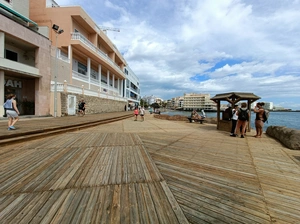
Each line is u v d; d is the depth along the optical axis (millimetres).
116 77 38469
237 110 8383
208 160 4438
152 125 12734
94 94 21094
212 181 3156
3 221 1841
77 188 2635
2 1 13828
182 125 13398
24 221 1845
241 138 7902
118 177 3082
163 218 1959
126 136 7312
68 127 8867
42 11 19406
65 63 17922
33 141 6031
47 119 12008
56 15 19203
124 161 3992
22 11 15789
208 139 7434
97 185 2752
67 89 15875
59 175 3111
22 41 12875
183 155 4832
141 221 1889
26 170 3330
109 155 4441
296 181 3256
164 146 5863
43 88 14523
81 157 4223
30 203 2201
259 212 2234
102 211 2055
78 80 20375
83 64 24172
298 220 2088
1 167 3475
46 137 6832
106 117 15445
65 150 4859
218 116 10945
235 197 2602
